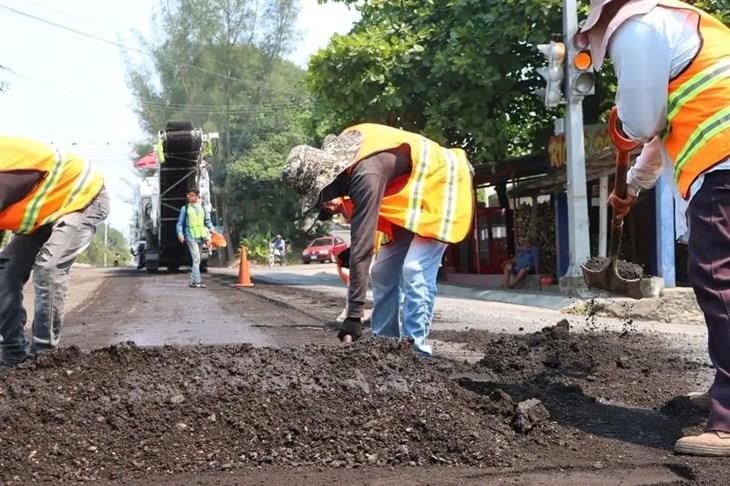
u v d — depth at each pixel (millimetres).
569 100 12883
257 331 8594
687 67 3924
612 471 3479
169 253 28156
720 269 3836
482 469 3527
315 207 5035
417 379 4219
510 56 16938
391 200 5301
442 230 5312
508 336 7270
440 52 16672
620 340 7383
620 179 4812
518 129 20641
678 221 4273
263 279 23578
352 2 19766
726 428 3678
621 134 4629
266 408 3947
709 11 14953
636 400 4805
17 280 5590
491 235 21188
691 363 6055
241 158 53281
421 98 18000
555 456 3676
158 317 10492
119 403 3918
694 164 3885
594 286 5164
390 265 5754
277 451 3707
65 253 5508
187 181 26500
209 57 54938
